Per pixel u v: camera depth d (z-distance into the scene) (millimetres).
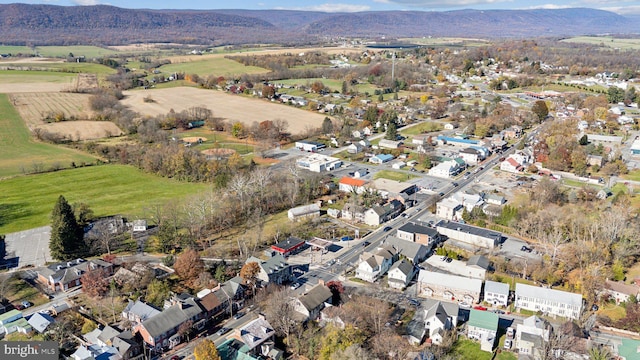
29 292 115750
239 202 164625
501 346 94500
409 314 105312
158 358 92312
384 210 156750
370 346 92375
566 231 138250
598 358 84750
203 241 142750
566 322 97812
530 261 124562
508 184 189375
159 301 108688
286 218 160000
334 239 144625
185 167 197625
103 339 95000
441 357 90062
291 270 126188
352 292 114562
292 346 95125
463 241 141125
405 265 118938
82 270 120812
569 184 184750
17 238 143625
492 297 109438
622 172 194125
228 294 108688
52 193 180625
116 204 169250
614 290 108750
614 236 128875
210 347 85562
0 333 97750
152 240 140875
